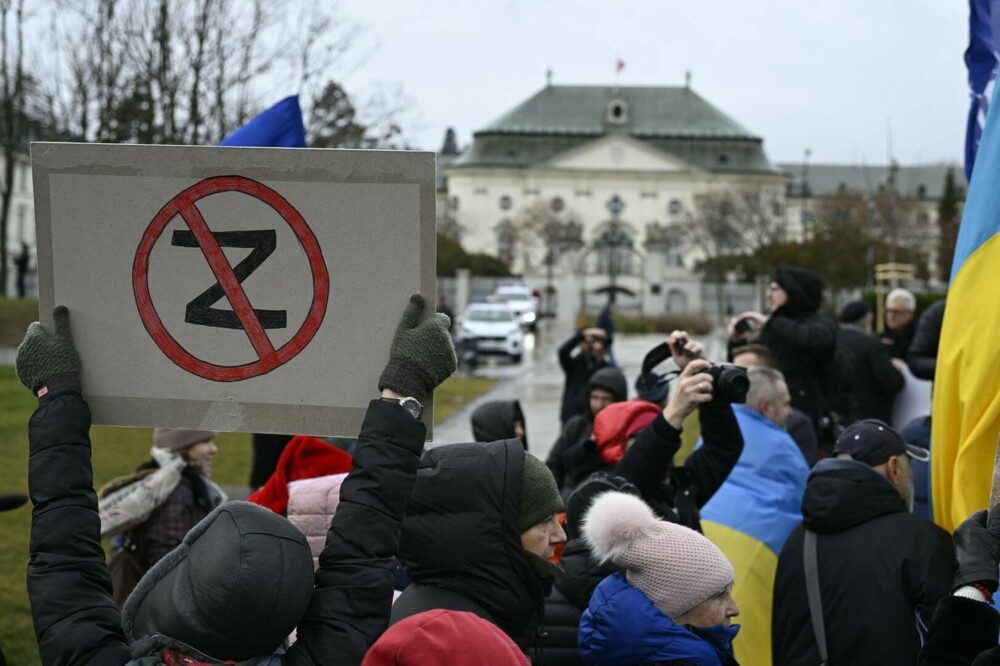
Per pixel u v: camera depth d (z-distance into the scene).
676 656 3.27
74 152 2.62
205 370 2.62
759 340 7.67
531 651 3.65
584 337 11.11
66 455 2.48
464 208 104.00
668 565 3.32
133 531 5.32
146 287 2.62
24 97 22.91
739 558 4.97
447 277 66.12
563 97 107.94
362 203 2.56
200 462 5.43
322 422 2.60
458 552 3.12
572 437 6.81
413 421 2.43
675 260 99.56
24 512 10.24
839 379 7.76
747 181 84.94
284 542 2.32
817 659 3.98
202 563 2.28
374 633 2.32
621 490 4.07
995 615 2.66
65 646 2.34
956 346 4.14
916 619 3.89
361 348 2.58
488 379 27.67
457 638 2.12
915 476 6.20
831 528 4.10
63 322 2.63
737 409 5.29
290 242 2.59
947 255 64.69
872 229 62.22
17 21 22.34
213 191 2.60
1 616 7.06
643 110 107.69
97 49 21.92
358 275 2.57
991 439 4.00
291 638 3.01
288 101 5.48
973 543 2.83
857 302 10.15
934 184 124.56
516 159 105.25
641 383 4.82
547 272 75.81
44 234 2.64
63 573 2.41
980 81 4.75
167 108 20.27
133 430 15.78
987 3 4.68
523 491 3.19
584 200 101.94
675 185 101.75
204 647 2.27
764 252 66.81
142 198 2.61
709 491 4.52
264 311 2.60
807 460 6.59
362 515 2.37
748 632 4.88
